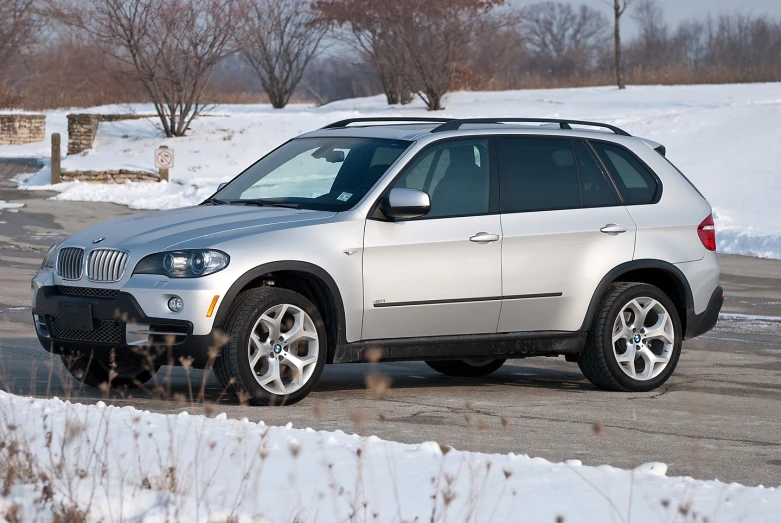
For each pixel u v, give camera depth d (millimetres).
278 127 70375
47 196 53906
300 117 73750
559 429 12875
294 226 13805
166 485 8195
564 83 102500
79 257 13766
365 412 13391
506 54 129625
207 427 10766
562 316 15469
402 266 14273
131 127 70625
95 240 13820
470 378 17219
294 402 13773
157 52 67812
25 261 31547
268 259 13391
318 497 8422
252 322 13227
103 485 8102
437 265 14469
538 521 8078
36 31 94500
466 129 15328
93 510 7418
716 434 12945
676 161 58125
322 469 9281
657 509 8492
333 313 13922
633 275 16500
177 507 7473
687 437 12695
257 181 15516
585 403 14852
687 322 16531
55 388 14609
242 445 10023
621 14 89125
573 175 15820
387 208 14078
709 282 16703
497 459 9898
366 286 14055
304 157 15609
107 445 9562
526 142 15578
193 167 61812
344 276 13875
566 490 8922
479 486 8930
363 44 82750
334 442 10250
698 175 55219
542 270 15195
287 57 89000
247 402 13445
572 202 15656
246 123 71500
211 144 66562
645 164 16531
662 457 11562
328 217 14055
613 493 8906
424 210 14047
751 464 11469
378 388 8969
